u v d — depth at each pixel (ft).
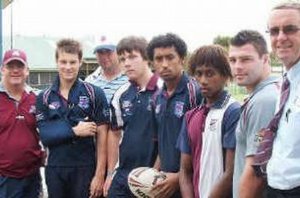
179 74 13.03
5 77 16.24
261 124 9.46
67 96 15.48
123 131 15.07
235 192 10.32
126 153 14.75
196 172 11.89
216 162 11.39
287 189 8.34
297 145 8.25
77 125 15.33
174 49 12.87
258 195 9.48
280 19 8.77
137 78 14.70
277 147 8.68
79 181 15.58
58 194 15.60
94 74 20.18
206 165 11.52
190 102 12.63
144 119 14.38
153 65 13.42
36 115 15.79
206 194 11.50
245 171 9.68
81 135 15.19
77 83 15.62
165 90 13.43
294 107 8.40
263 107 9.48
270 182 8.72
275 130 8.86
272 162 8.72
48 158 15.67
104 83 19.30
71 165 15.42
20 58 16.14
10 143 16.08
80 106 15.44
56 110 15.34
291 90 8.66
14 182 16.25
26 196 16.53
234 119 11.16
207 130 11.55
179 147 12.41
